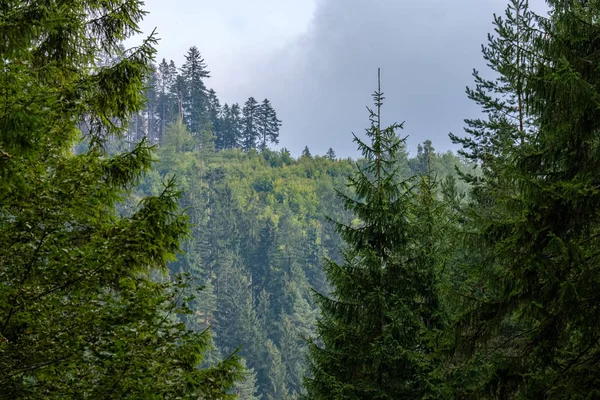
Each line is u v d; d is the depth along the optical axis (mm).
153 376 5699
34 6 5258
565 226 7703
